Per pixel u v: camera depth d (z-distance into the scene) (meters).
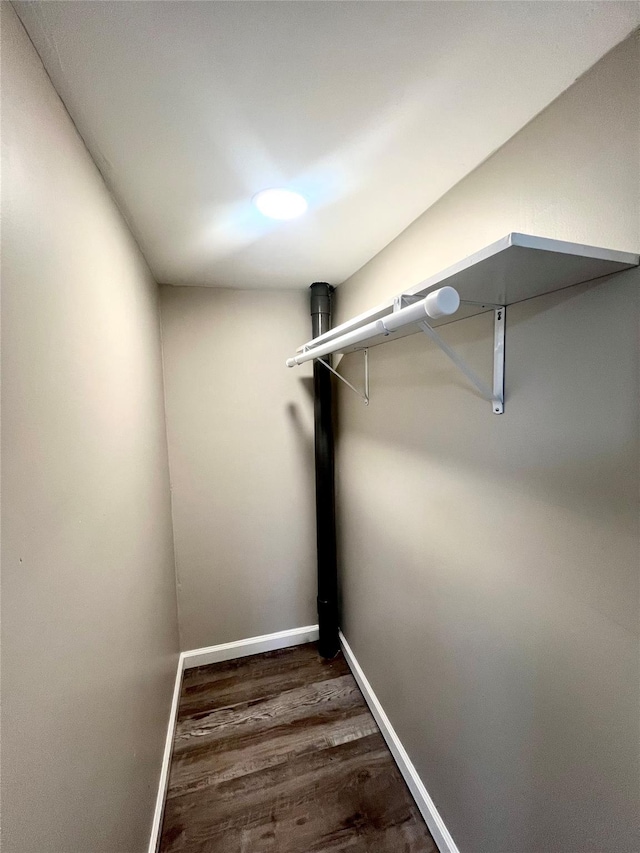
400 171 0.99
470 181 1.00
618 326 0.64
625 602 0.65
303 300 2.15
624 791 0.67
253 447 2.14
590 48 0.63
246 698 1.89
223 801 1.41
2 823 0.44
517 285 0.72
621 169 0.64
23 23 0.56
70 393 0.70
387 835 1.29
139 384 1.35
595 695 0.71
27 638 0.51
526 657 0.87
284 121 0.80
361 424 1.78
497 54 0.64
